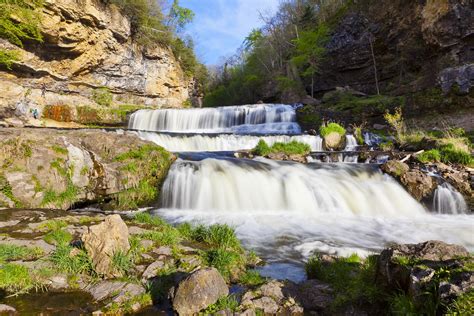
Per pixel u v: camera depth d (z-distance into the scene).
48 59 24.66
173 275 4.84
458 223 9.16
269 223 8.71
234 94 47.81
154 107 33.84
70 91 26.73
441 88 18.25
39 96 22.73
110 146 10.35
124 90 32.69
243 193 10.28
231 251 5.99
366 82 30.67
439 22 21.62
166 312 4.11
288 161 12.73
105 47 28.84
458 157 12.48
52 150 9.18
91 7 25.70
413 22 25.41
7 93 20.48
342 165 12.22
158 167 10.65
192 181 10.34
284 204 10.16
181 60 44.25
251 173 10.88
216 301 4.08
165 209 10.12
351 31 31.66
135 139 10.98
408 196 10.72
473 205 10.35
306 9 42.00
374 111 20.52
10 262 4.98
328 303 4.17
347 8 33.94
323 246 7.01
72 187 9.22
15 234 6.10
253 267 5.76
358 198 10.32
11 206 8.20
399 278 3.58
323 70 33.97
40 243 5.72
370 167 11.99
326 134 17.19
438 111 18.30
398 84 25.48
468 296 2.62
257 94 43.88
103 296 4.37
